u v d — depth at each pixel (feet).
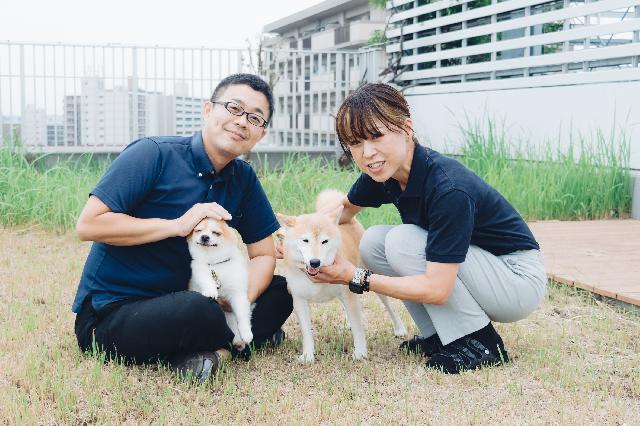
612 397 8.78
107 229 8.99
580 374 9.57
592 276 14.85
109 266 9.53
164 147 9.64
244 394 8.83
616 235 20.16
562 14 26.99
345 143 9.46
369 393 8.89
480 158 27.14
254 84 9.36
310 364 10.12
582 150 25.18
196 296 9.05
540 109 28.45
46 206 22.61
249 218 10.82
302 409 8.32
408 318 12.78
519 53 31.96
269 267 10.78
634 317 12.83
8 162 25.57
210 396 8.70
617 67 25.84
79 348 10.12
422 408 8.36
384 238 10.71
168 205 9.62
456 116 33.91
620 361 10.26
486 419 7.99
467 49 32.96
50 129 36.47
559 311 13.24
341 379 9.38
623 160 24.82
